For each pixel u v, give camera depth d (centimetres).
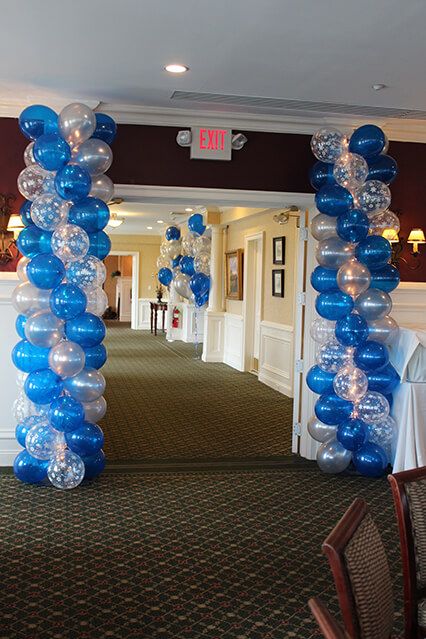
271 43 371
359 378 475
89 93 479
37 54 397
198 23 345
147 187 523
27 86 465
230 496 461
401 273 584
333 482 497
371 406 477
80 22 346
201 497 458
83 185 427
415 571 210
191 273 920
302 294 571
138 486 479
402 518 210
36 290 439
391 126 564
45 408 455
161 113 516
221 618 295
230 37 364
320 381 500
